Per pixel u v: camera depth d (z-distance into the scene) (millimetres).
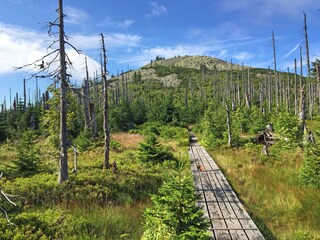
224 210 10625
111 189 12930
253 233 8406
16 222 8516
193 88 100375
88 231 8539
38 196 11602
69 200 11695
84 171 16484
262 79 104688
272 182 14664
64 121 14000
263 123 37156
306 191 12570
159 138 38719
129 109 54125
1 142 38125
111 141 29656
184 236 6301
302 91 25875
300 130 24156
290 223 9867
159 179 15648
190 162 21734
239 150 26812
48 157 20891
